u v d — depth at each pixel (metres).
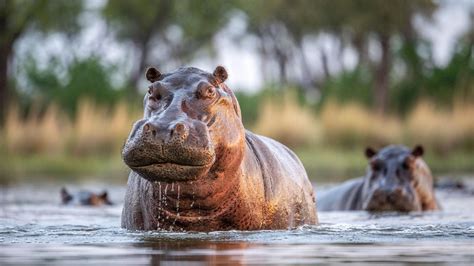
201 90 14.73
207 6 108.00
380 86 87.31
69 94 77.81
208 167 14.17
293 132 62.06
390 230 16.83
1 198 34.09
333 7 97.12
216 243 14.24
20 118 79.50
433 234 15.96
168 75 15.28
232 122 15.03
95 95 77.44
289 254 12.91
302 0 102.31
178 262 12.00
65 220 21.28
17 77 87.12
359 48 101.19
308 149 61.88
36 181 48.88
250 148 16.31
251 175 15.81
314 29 108.25
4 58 80.31
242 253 13.01
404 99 88.06
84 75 78.81
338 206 26.97
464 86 76.44
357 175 50.62
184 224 15.46
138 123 14.34
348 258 12.45
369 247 13.86
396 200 24.83
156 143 13.82
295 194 17.08
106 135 63.25
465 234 16.03
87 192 31.06
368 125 64.56
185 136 13.87
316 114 85.88
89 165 60.62
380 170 25.89
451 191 34.56
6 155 62.06
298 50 116.25
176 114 14.27
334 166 58.94
